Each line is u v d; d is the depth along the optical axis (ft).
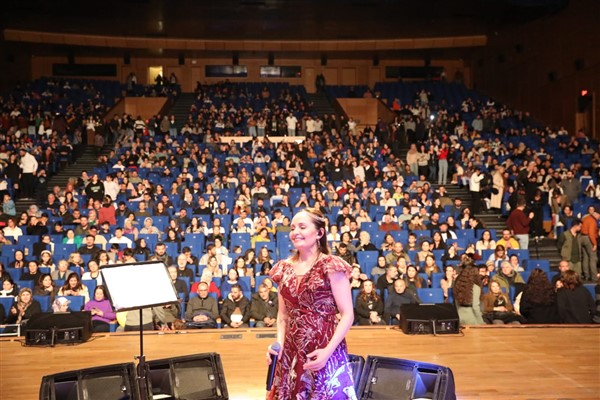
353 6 68.59
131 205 46.34
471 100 84.28
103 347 21.71
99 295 26.12
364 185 49.75
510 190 48.16
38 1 67.36
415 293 28.73
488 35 88.43
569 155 58.75
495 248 37.47
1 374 18.76
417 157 57.47
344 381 10.65
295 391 10.45
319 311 10.44
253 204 46.98
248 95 85.35
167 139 64.59
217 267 32.86
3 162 54.39
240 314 26.71
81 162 62.39
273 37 88.94
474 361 19.92
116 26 80.89
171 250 37.24
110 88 88.17
